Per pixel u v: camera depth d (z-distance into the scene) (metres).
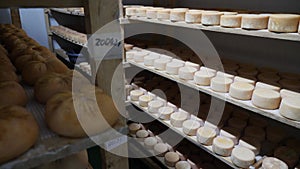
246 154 1.31
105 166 0.63
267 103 1.09
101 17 0.62
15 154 0.46
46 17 3.85
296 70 1.38
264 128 1.52
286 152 1.29
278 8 1.39
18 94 0.63
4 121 0.46
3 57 1.00
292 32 0.95
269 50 1.50
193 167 1.78
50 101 0.57
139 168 2.13
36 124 0.52
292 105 0.98
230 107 1.78
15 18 2.75
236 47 1.72
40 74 0.79
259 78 1.34
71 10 2.56
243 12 1.37
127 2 2.60
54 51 3.32
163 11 1.61
